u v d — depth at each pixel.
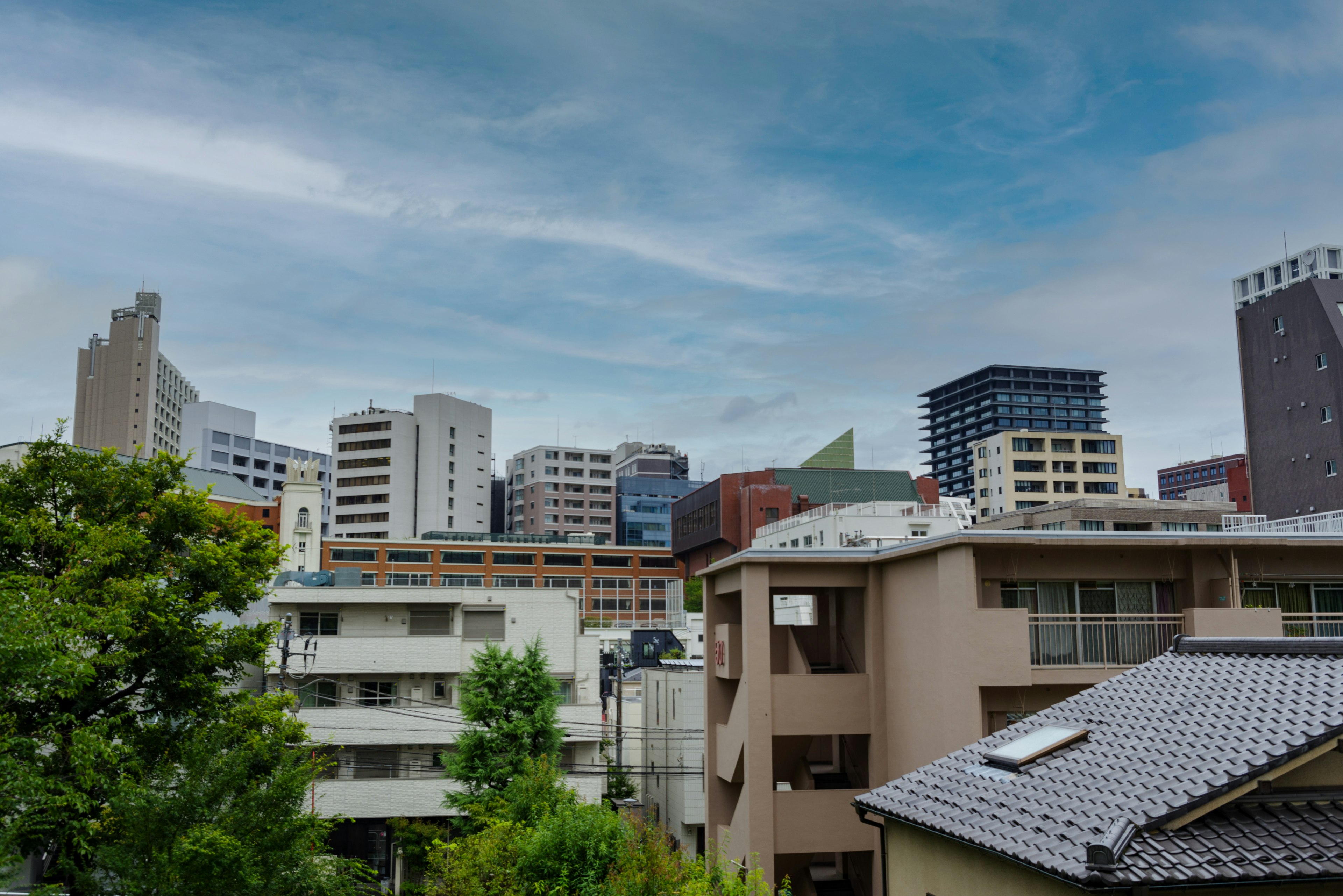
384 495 127.12
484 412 139.38
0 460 60.88
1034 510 81.06
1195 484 171.12
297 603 39.81
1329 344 69.81
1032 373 189.88
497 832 23.30
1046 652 18.50
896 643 20.17
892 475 100.88
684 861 17.62
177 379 142.50
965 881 11.52
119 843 14.56
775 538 77.62
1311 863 8.70
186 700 21.89
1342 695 10.32
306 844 16.91
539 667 31.97
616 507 149.25
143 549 21.66
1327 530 27.58
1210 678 12.54
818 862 23.53
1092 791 10.46
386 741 37.69
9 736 14.88
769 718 20.17
